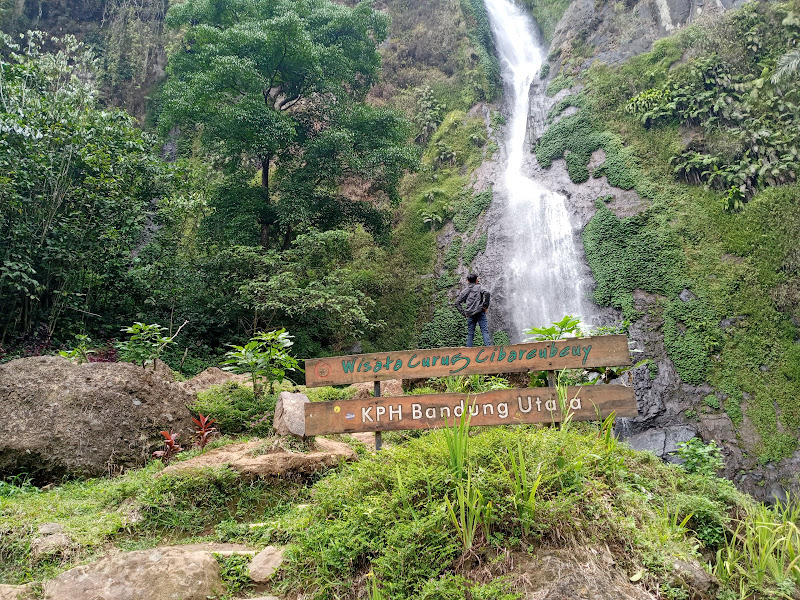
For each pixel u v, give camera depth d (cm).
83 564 329
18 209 1056
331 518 365
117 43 2881
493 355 431
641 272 1734
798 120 1770
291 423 543
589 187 2047
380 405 411
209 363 1262
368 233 2069
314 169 1662
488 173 2372
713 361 1505
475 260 2053
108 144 1265
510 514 317
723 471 1302
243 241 1509
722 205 1772
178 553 331
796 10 1967
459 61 2916
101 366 619
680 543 328
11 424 536
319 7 1881
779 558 334
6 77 1210
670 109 2025
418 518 321
